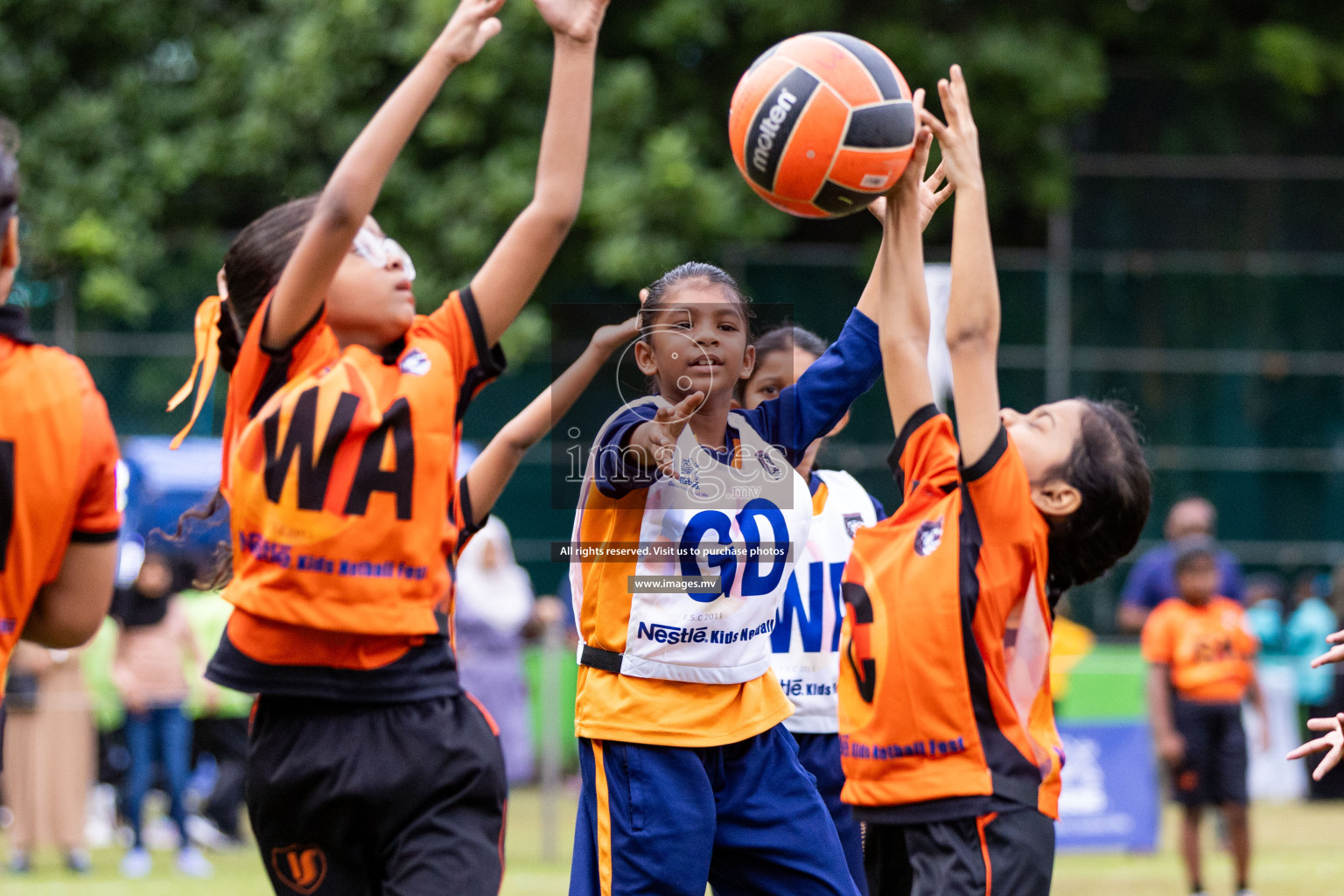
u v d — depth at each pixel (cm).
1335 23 3092
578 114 498
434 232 2417
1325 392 3084
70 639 468
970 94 2684
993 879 525
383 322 488
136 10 2695
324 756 470
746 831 588
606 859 585
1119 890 1391
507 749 1811
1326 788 2194
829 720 722
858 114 528
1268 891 1374
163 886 1416
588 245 2411
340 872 487
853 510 749
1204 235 3106
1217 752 1356
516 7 2420
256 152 2506
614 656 586
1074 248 3075
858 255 2830
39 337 2472
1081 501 569
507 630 1820
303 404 471
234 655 476
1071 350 3069
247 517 474
